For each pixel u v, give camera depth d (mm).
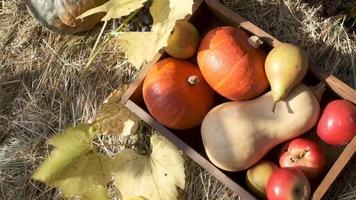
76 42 1536
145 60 1358
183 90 1276
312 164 1237
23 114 1543
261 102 1255
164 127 1323
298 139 1259
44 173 1362
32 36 1568
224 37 1257
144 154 1451
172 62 1308
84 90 1507
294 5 1411
